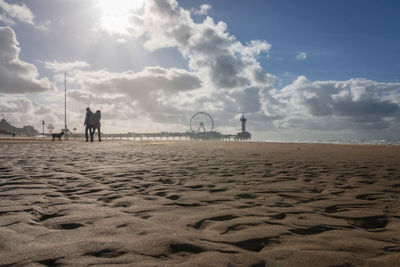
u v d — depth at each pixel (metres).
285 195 2.73
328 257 1.24
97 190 2.89
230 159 6.72
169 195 2.69
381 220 1.90
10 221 1.77
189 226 1.70
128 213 2.01
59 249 1.31
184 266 1.13
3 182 3.30
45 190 2.86
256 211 2.08
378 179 3.73
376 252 1.31
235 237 1.50
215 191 2.92
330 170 4.67
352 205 2.31
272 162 5.99
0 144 15.76
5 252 1.27
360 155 8.20
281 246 1.38
